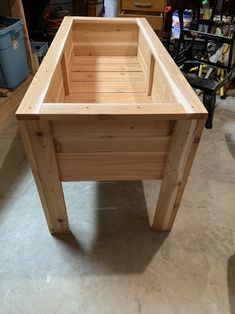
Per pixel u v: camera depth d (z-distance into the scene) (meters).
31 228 1.25
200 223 1.30
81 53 1.87
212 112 1.92
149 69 1.37
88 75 1.61
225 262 1.14
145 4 2.38
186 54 2.09
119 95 1.43
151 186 1.50
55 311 0.98
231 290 1.05
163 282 1.07
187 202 1.40
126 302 1.01
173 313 0.98
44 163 0.91
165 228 1.25
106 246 1.19
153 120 0.81
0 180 1.50
